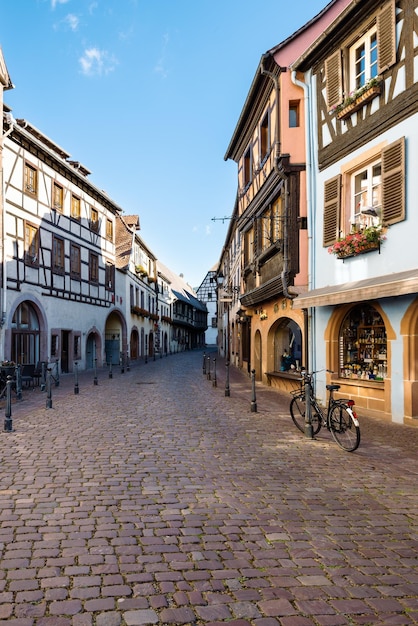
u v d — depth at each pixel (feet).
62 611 9.13
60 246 69.00
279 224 42.96
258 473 18.72
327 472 18.94
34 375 49.29
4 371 40.78
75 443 23.70
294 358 50.47
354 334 35.73
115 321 100.42
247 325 70.44
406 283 25.00
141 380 60.34
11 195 55.31
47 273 64.34
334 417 23.65
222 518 14.01
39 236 62.03
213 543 12.28
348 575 10.72
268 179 44.27
